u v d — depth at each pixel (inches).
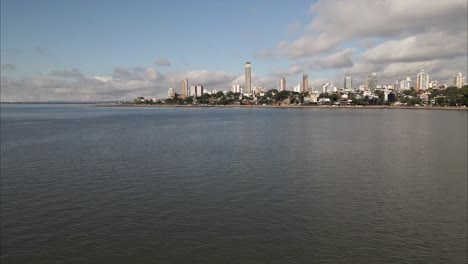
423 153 2046.0
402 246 848.3
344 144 2433.6
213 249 832.3
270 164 1720.0
